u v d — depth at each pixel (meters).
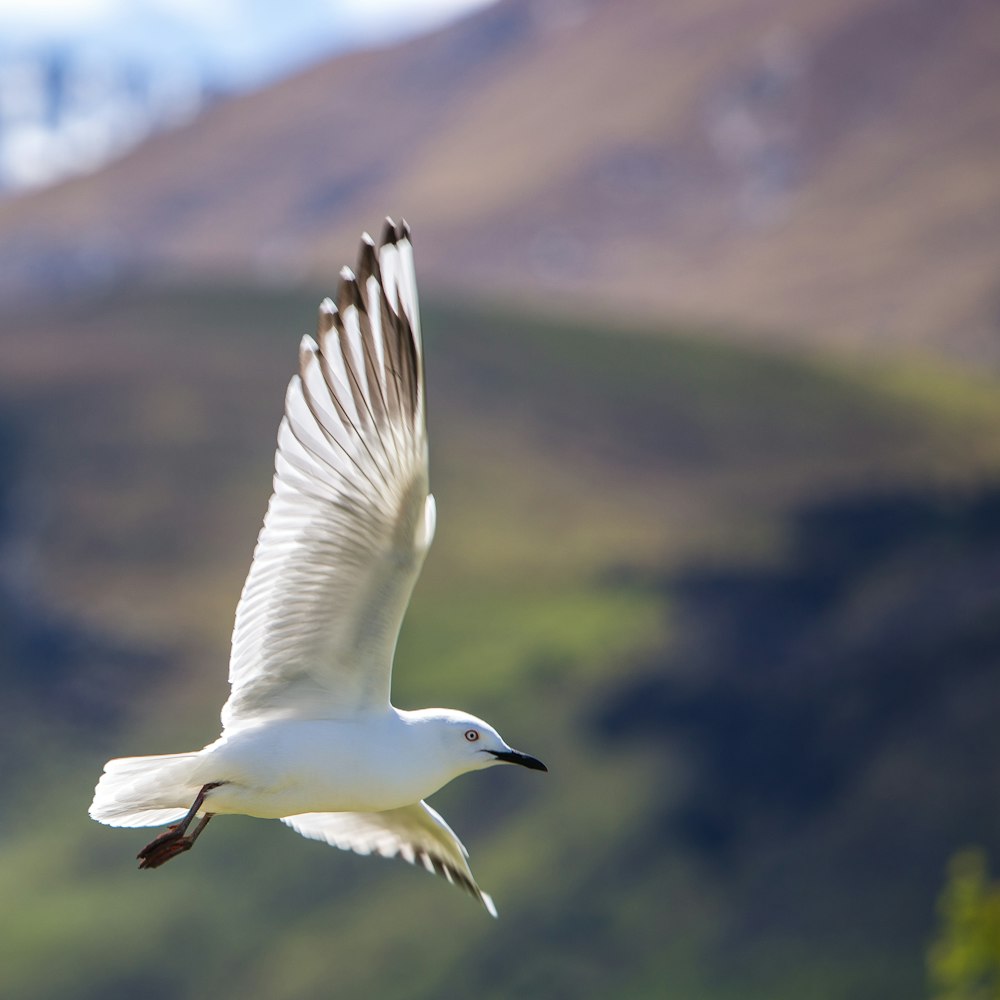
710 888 50.47
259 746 7.12
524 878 50.97
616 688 65.69
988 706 57.31
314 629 7.17
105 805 7.20
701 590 82.81
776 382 118.00
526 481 100.81
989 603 67.62
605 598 81.12
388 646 7.20
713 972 46.81
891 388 118.62
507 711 65.44
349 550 7.01
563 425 109.88
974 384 123.94
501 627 76.38
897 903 48.91
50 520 87.12
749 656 68.56
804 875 50.81
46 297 144.00
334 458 6.84
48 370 106.62
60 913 50.25
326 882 50.50
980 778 53.75
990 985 15.09
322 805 7.27
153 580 82.19
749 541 91.50
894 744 56.72
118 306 122.50
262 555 7.12
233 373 108.06
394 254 6.50
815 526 94.62
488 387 113.94
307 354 6.75
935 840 51.53
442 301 127.06
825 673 63.12
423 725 7.35
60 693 70.81
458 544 89.88
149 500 90.06
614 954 47.94
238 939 48.53
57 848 55.56
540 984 46.69
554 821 54.22
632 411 112.38
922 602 71.25
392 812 8.30
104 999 46.38
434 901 49.09
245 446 98.12
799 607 80.38
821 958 47.28
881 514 95.06
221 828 53.44
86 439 96.38
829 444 109.38
